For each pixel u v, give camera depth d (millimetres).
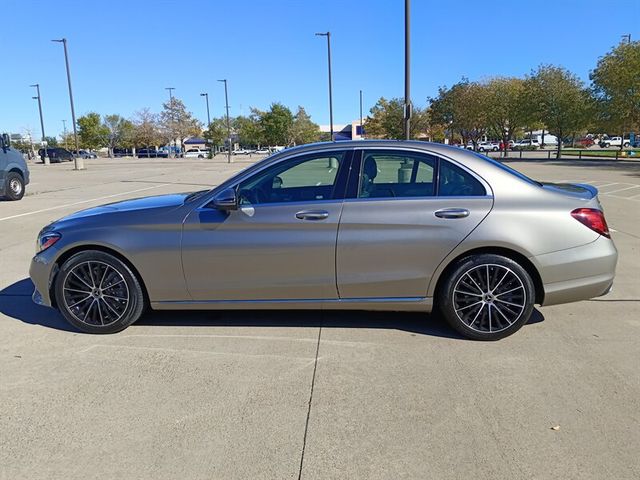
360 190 3961
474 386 3305
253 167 4090
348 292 3986
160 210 4090
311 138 66062
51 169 35594
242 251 3959
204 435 2809
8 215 11195
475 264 3889
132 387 3340
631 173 21922
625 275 5766
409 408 3055
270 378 3445
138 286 4168
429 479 2438
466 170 3953
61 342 4078
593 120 35438
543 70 39031
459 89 43906
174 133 75625
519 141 84125
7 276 6020
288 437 2781
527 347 3895
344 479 2445
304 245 3906
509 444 2697
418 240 3863
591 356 3729
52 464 2578
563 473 2467
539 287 3957
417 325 4352
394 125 48188
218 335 4180
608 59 32906
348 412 3020
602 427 2838
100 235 4078
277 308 4094
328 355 3791
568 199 3953
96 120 81938
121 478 2471
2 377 3494
